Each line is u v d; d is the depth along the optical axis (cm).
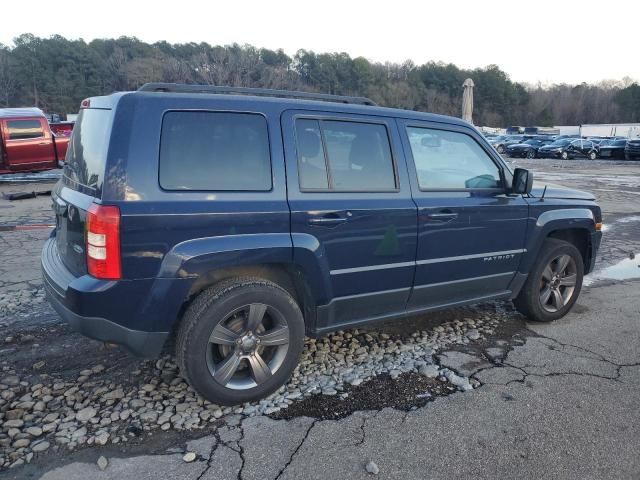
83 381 333
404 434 281
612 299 531
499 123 10119
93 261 265
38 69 7344
